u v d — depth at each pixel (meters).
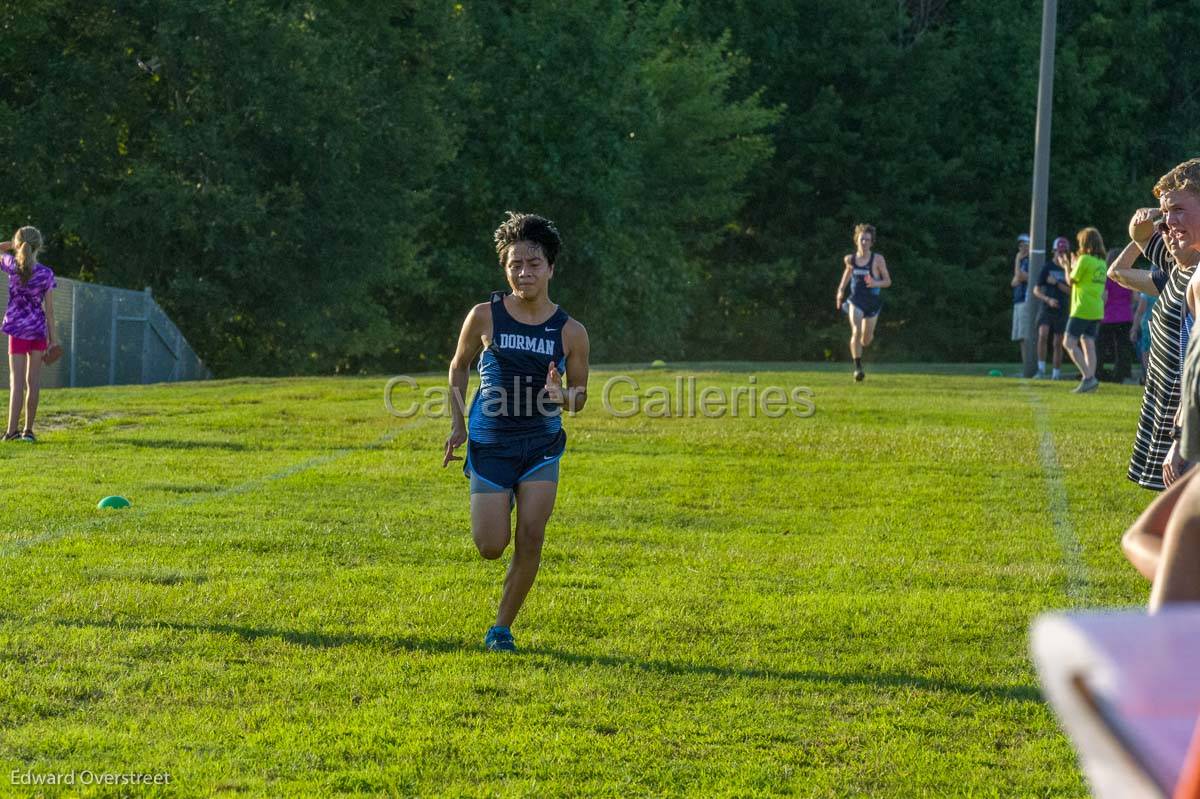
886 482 19.81
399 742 8.16
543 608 11.77
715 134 76.25
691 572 13.55
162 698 8.91
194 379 50.28
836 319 85.88
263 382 36.62
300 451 22.75
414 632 10.84
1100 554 14.91
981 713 9.01
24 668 9.42
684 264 75.94
